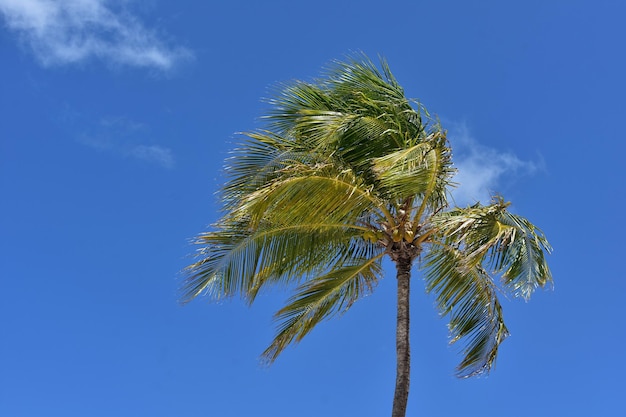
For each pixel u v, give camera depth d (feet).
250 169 40.50
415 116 44.83
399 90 45.93
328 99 44.45
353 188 39.52
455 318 45.62
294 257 41.98
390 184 40.04
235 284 41.06
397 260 43.96
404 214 43.65
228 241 41.52
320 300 45.57
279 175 39.58
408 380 41.83
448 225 39.88
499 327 44.45
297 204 38.55
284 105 43.80
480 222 39.32
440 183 42.29
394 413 41.06
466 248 40.47
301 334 45.65
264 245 41.52
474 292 45.57
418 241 44.09
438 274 46.11
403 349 42.45
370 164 42.11
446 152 39.81
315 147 41.50
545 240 42.06
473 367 44.11
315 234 41.88
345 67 45.85
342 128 41.42
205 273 40.93
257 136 41.19
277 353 45.37
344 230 43.04
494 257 40.78
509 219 40.96
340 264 45.16
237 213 37.81
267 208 38.06
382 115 42.96
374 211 43.42
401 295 43.37
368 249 44.98
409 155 38.34
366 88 45.37
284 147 41.50
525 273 39.17
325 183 38.88
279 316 45.47
